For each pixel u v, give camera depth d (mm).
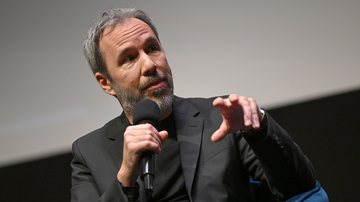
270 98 4859
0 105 5234
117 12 3258
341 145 4801
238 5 5008
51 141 5148
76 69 5191
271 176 2779
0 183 5234
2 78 5262
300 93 4828
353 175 4816
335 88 4754
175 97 3393
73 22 5258
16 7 5355
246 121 2465
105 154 3268
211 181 2930
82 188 3207
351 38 4730
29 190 5207
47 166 5184
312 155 4863
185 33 5074
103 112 5082
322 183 4887
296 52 4855
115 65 3166
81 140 3443
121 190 2697
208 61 4996
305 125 4836
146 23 3273
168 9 5137
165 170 3041
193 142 3088
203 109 3316
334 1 4801
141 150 2506
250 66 4914
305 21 4855
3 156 5199
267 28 4922
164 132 2576
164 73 3094
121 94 3197
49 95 5199
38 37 5289
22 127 5195
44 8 5320
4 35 5324
